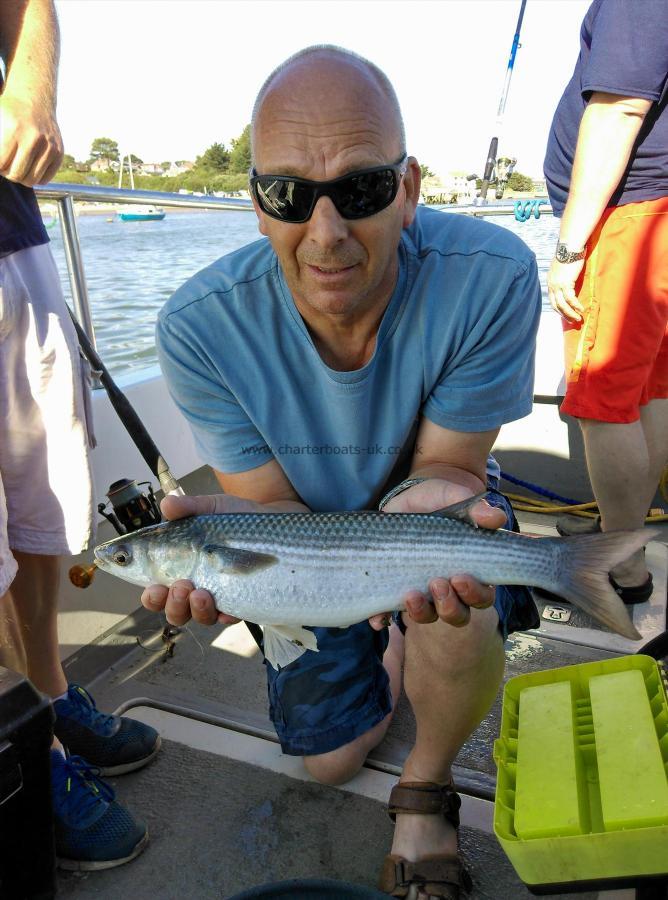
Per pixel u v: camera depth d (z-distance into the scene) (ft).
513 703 2.57
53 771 2.62
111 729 2.98
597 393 3.58
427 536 2.26
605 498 3.77
